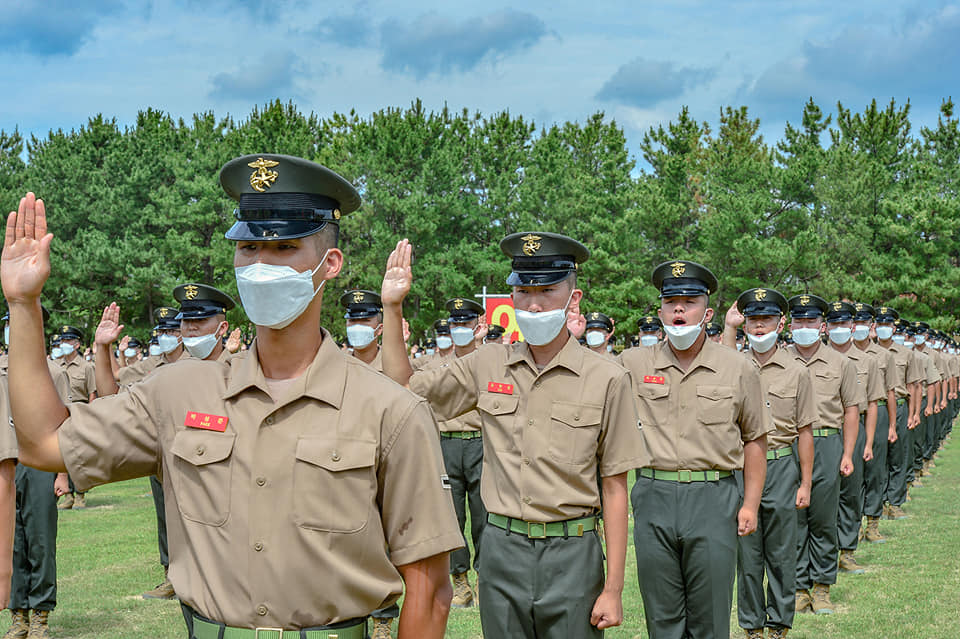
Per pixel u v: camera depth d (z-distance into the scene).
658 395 5.59
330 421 2.20
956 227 34.97
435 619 2.28
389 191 37.16
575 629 4.23
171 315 8.91
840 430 8.06
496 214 40.09
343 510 2.16
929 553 9.45
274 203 2.26
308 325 2.29
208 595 2.17
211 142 43.16
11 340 2.19
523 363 4.52
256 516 2.15
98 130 43.00
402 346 3.91
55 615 7.35
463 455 8.35
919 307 34.81
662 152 48.88
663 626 5.46
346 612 2.16
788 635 6.78
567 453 4.28
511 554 4.34
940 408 17.28
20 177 42.72
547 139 45.31
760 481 5.65
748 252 33.47
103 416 2.26
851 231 35.97
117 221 38.72
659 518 5.46
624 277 37.38
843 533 8.91
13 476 3.79
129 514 12.27
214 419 2.24
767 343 6.99
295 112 50.62
